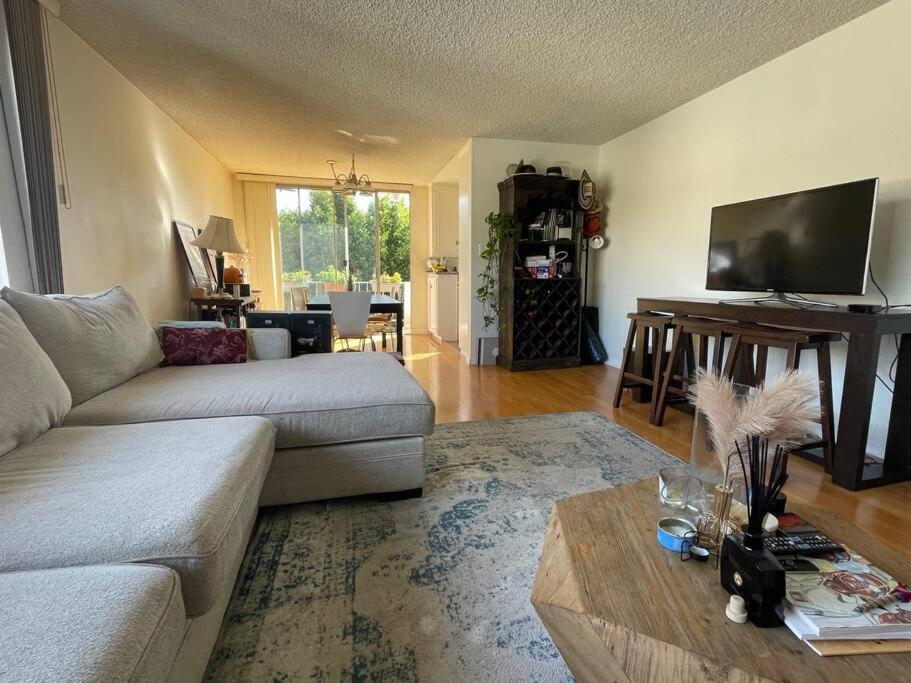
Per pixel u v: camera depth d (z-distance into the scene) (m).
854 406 1.86
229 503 0.95
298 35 2.46
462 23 2.33
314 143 4.46
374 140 4.36
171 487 0.94
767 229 2.48
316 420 1.62
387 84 3.07
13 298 1.44
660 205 3.72
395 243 6.73
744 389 0.86
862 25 2.23
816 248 2.22
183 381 1.82
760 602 0.67
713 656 0.62
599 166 4.57
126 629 0.58
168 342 2.22
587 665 0.73
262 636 1.10
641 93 3.22
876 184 1.96
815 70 2.47
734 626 0.67
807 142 2.53
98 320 1.75
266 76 2.96
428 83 3.05
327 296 4.25
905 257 2.12
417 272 6.78
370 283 6.62
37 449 1.12
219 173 5.18
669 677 0.62
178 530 0.80
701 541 0.85
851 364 1.86
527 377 4.00
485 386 3.67
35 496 0.89
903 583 0.75
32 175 2.03
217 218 3.97
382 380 1.89
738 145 2.96
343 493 1.70
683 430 2.62
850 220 2.07
